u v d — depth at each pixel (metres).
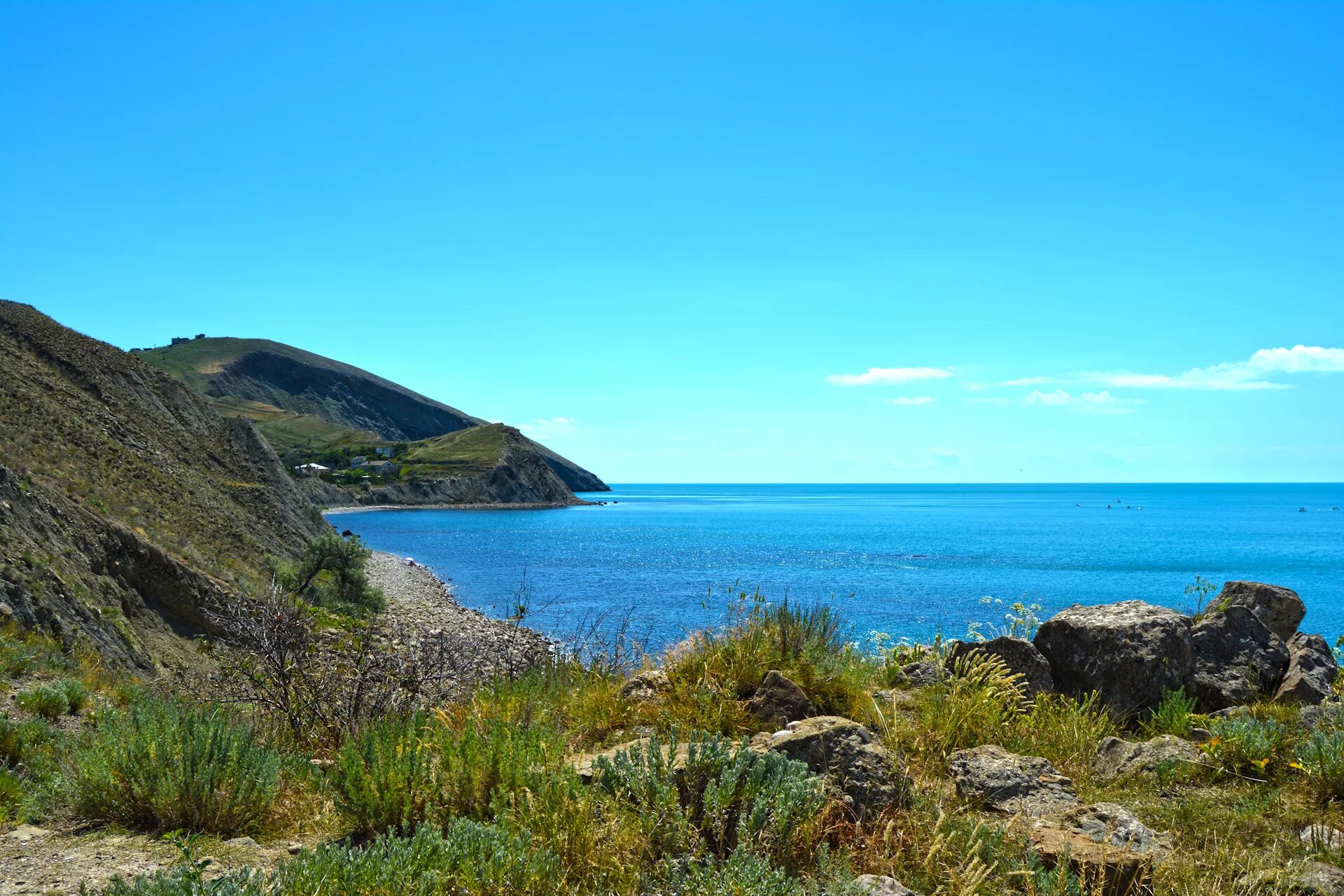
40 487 22.31
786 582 55.41
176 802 5.55
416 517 162.88
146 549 23.62
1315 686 8.45
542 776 5.23
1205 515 189.38
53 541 20.27
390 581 50.75
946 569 67.62
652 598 46.03
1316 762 6.16
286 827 5.60
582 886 4.39
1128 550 90.31
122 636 18.78
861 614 39.22
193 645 22.52
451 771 5.55
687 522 157.75
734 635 9.15
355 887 3.94
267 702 8.23
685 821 4.66
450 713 7.61
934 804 5.68
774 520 164.75
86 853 5.07
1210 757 6.71
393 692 8.19
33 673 12.18
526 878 4.14
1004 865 4.69
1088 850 4.80
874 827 5.24
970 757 6.47
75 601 17.78
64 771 6.39
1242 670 8.91
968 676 8.40
